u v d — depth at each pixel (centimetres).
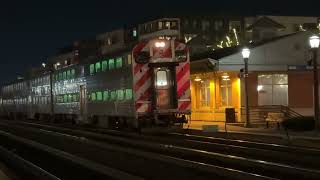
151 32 8650
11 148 2473
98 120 3375
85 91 3581
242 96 3503
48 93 4594
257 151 1888
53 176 1361
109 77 3108
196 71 3759
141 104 2717
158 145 2125
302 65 3631
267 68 3575
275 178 1291
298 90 3631
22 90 5769
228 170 1334
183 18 8631
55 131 3453
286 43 3622
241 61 3519
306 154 1823
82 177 1466
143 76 2728
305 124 2831
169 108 2741
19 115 6044
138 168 1565
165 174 1420
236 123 3444
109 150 2144
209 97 3862
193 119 4056
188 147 2141
